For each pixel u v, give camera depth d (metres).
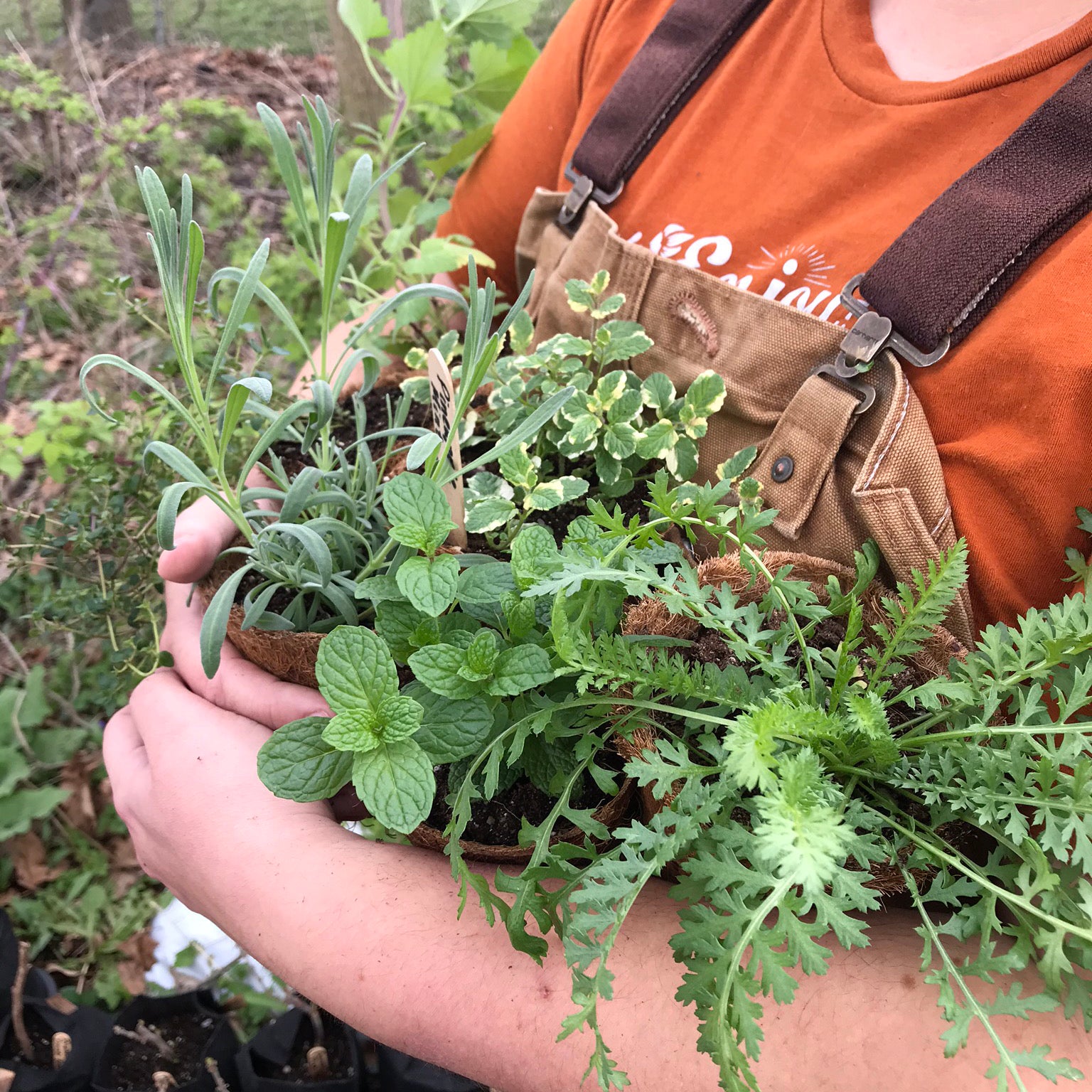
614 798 0.63
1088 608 0.52
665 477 0.61
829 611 0.58
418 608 0.57
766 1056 0.54
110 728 0.87
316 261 0.79
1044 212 0.61
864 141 0.73
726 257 0.80
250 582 0.83
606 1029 0.57
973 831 0.59
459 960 0.61
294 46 3.04
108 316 2.02
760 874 0.46
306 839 0.68
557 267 0.93
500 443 0.68
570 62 0.97
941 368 0.66
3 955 1.20
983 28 0.71
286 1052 1.22
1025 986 0.54
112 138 2.33
